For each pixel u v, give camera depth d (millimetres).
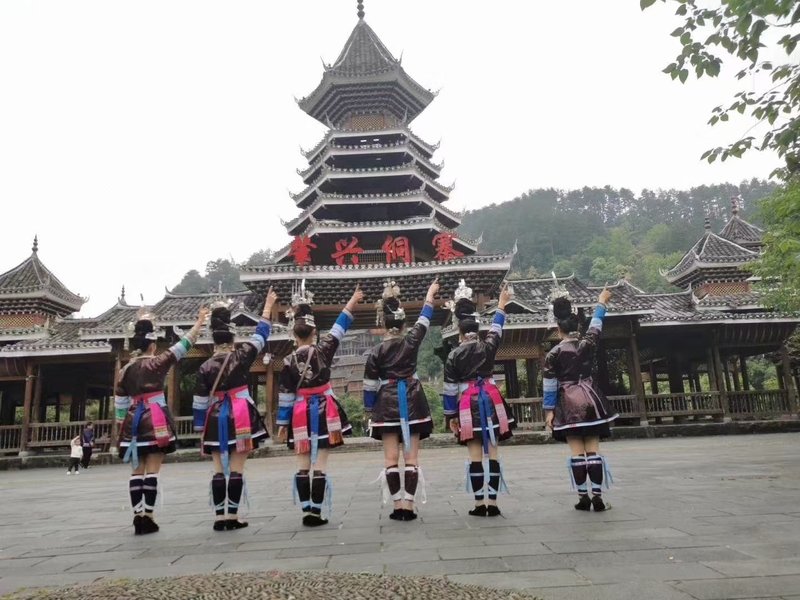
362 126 33250
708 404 24500
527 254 134000
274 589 2936
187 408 29453
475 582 3303
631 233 137500
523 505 6305
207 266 107312
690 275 28656
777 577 3209
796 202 10539
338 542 4629
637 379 24438
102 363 26609
